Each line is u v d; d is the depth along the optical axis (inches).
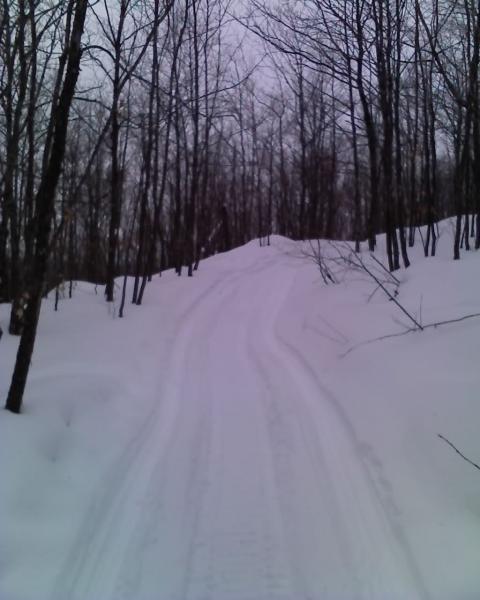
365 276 410.0
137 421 231.0
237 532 155.3
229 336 382.9
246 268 626.8
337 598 128.0
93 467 185.0
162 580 135.3
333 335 327.0
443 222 578.2
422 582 131.2
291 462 196.2
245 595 130.1
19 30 303.0
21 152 433.1
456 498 160.2
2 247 422.0
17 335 337.7
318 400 253.8
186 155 609.9
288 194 1149.7
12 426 186.1
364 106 427.8
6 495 153.3
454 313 269.9
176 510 166.1
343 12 368.2
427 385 212.2
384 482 175.6
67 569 136.7
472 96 290.7
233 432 223.3
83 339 326.6
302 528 156.7
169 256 824.9
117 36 358.0
